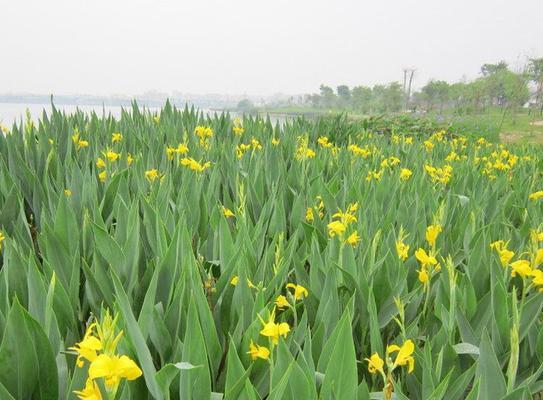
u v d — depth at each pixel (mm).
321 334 1783
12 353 1397
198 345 1413
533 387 1747
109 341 1043
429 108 52094
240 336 1749
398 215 3262
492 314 1947
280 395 1258
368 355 2096
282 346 1415
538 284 1940
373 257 2299
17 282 1991
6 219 2969
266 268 2338
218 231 2551
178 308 1822
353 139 8414
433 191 4027
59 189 3438
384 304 2229
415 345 1820
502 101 49438
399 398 1397
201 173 3902
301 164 4746
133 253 2186
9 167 3828
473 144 8844
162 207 2939
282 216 2986
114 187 3221
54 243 2244
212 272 2539
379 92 66062
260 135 6297
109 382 999
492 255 2299
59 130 5590
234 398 1387
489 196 4129
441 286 2154
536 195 3406
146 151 4766
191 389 1430
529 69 43750
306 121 8578
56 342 1644
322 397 1380
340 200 3688
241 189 2771
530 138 28078
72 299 2082
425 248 2801
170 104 7246
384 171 4234
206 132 5125
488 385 1519
